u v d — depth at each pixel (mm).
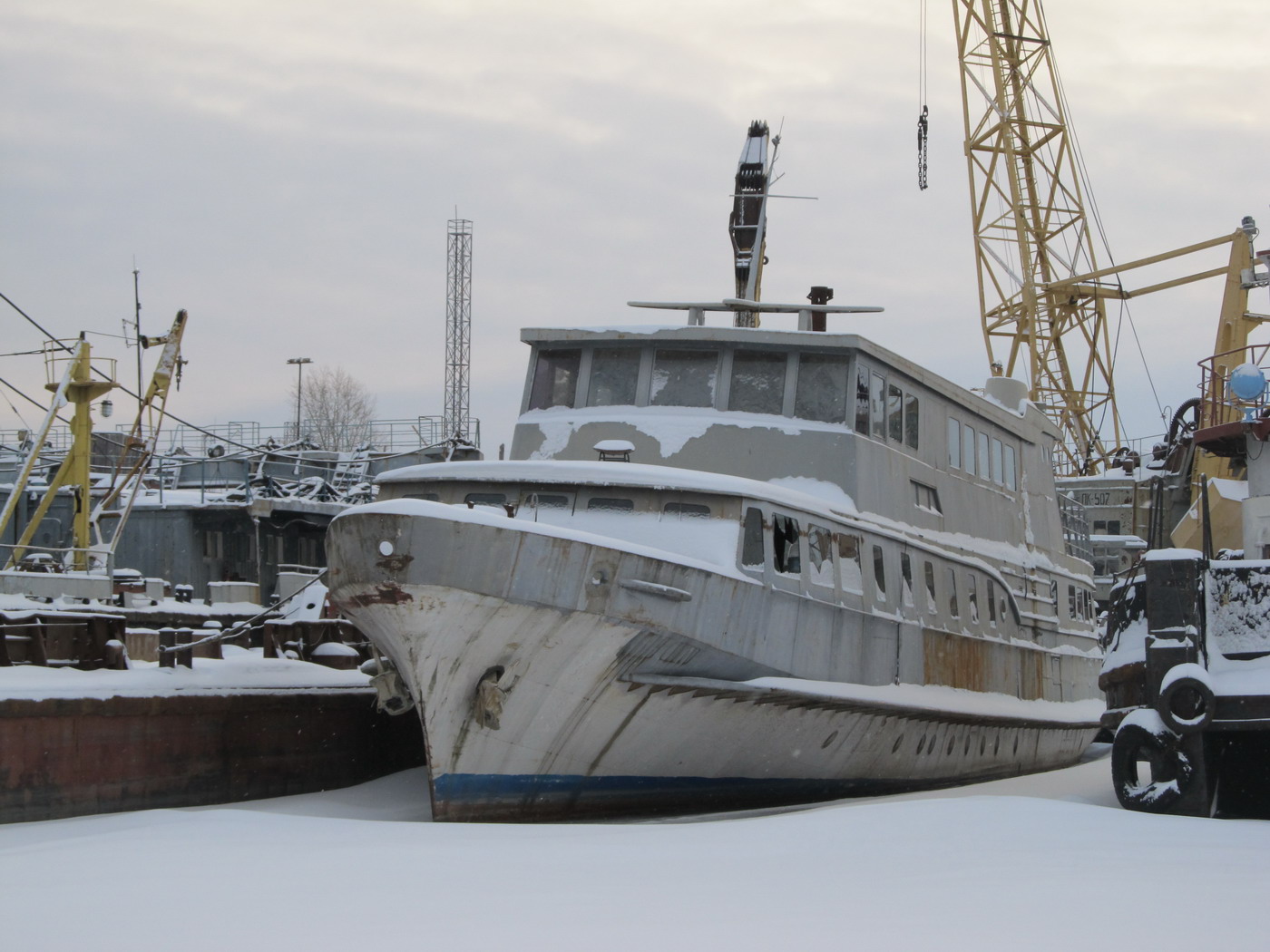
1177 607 16219
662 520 17297
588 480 17375
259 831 14656
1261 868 11367
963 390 23781
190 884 11141
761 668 17391
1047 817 14250
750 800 18953
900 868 11477
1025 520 27188
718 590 16625
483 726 16031
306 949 8695
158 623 23500
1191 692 15664
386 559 15211
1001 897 10023
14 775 16516
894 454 21203
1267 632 16062
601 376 20719
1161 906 9664
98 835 14578
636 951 8453
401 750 23922
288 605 25469
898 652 20500
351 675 22891
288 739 20750
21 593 21125
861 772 20094
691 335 20250
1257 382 19094
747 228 28453
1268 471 19266
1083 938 8648
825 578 18734
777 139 28844
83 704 17312
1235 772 16531
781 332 20109
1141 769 22984
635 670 16297
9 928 9539
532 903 10039
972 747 23203
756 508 17547
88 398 24844
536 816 16812
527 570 15305
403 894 10492
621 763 17078
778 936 8797
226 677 20000
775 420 19938
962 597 23094
